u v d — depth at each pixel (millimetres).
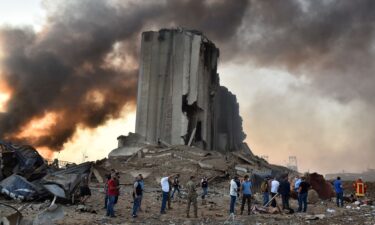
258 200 19844
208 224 11758
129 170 34125
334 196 22281
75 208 14219
